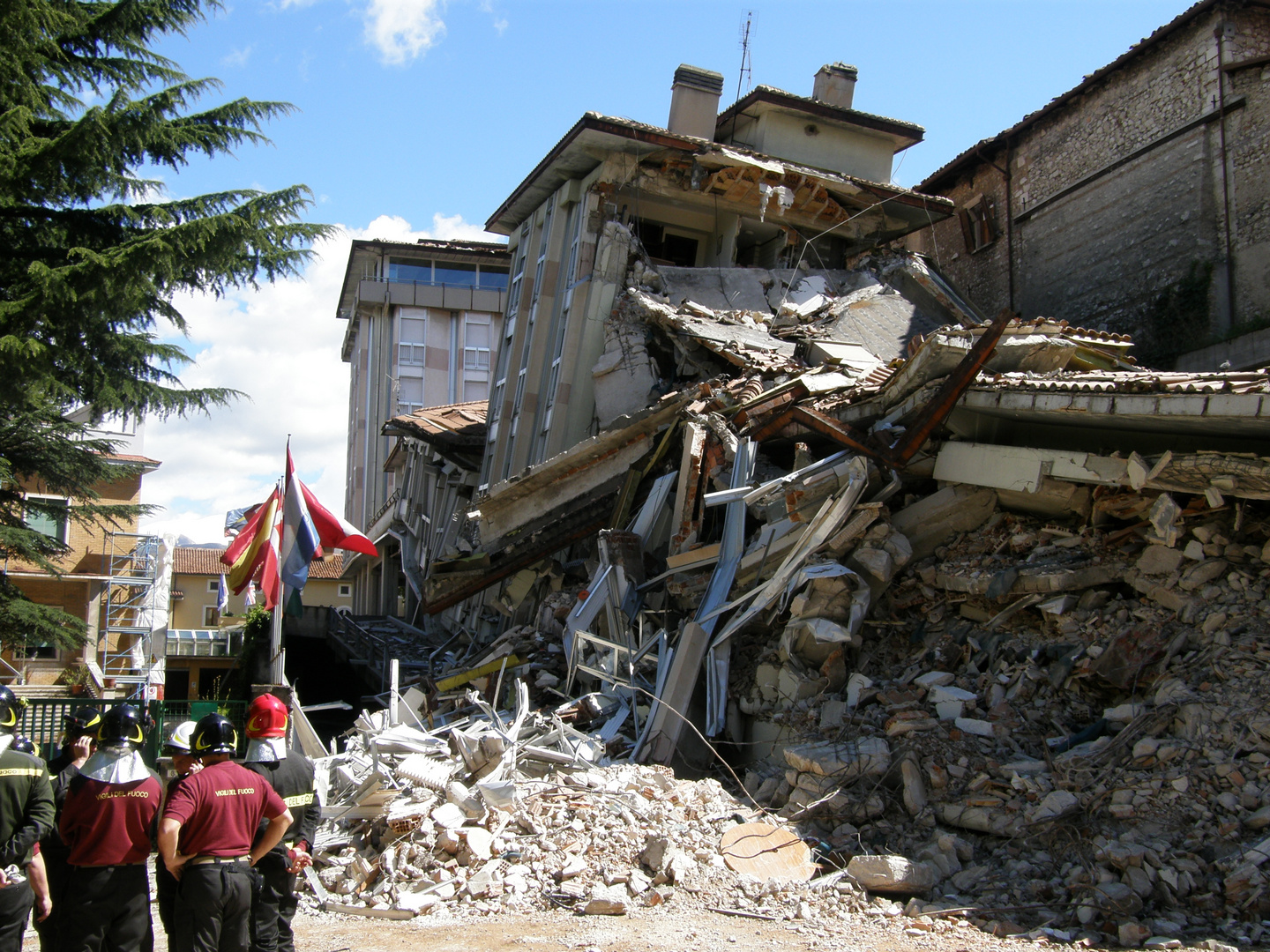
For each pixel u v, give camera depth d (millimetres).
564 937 6086
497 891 6914
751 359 15703
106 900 4980
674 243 22453
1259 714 7172
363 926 6570
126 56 16922
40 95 15867
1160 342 18078
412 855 7453
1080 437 10586
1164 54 18734
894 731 8758
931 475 11633
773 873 7242
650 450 15773
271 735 5582
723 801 8484
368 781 8617
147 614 29328
